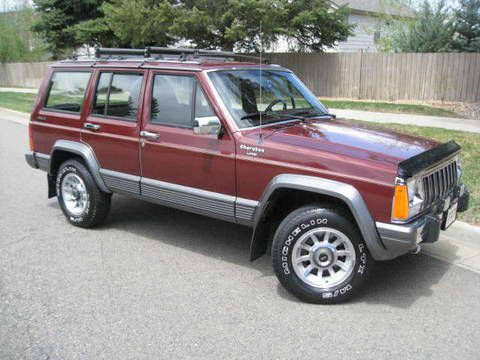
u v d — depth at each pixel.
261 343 3.44
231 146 4.35
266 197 4.11
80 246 5.28
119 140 5.21
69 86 5.82
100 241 5.43
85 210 5.69
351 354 3.30
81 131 5.59
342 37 21.20
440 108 15.72
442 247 5.10
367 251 3.84
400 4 22.98
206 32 20.28
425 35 19.22
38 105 6.14
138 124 5.05
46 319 3.78
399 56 18.16
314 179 3.88
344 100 18.73
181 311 3.89
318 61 20.41
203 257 4.99
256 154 4.19
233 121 4.40
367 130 4.59
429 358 3.25
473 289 4.21
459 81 17.05
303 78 21.00
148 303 4.02
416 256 4.89
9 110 18.48
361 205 3.70
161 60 4.99
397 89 18.48
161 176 4.94
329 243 3.93
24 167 9.28
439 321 3.70
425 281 4.36
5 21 39.19
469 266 4.67
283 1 19.30
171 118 4.83
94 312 3.88
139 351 3.36
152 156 4.95
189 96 4.68
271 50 22.17
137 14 20.09
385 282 4.34
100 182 5.52
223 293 4.20
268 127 4.50
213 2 19.59
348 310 3.88
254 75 4.96
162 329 3.63
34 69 33.62
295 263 3.97
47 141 6.02
